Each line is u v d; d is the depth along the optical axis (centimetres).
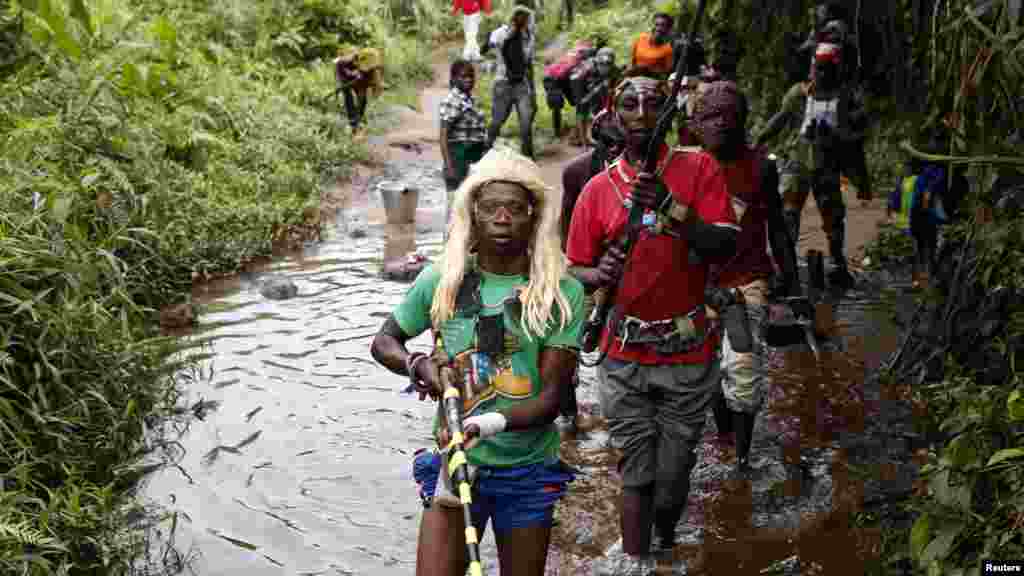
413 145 1505
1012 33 439
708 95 489
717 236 405
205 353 693
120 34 1143
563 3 2325
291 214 1055
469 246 338
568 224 515
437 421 345
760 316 519
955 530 368
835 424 570
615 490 513
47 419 500
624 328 421
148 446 561
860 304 766
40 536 410
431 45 2372
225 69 1471
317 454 552
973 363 520
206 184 1043
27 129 808
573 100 1509
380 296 823
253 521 485
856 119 792
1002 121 469
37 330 538
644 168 397
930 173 728
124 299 627
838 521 473
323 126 1447
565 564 446
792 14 1108
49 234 625
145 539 468
